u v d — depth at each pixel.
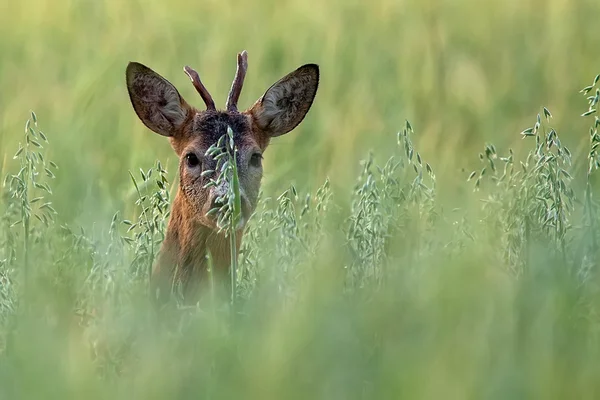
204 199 12.24
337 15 22.17
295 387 7.54
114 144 18.05
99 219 14.27
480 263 9.61
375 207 11.57
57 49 21.25
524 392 7.38
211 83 19.92
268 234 12.20
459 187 15.23
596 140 11.74
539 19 22.44
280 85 13.52
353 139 17.70
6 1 22.55
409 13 22.45
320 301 8.89
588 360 7.98
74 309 9.98
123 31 21.47
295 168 17.38
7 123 17.98
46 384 7.70
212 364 8.02
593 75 20.38
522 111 19.86
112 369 8.80
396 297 8.91
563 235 11.35
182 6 22.58
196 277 12.35
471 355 7.79
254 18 22.22
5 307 10.61
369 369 7.76
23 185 11.59
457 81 19.95
